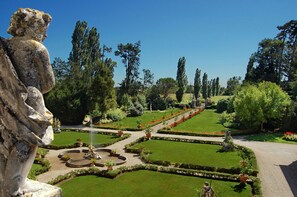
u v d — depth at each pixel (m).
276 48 69.31
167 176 23.81
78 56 73.50
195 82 105.50
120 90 83.00
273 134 42.56
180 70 97.25
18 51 4.93
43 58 5.09
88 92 55.00
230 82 135.88
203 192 17.39
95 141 38.28
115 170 24.27
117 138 40.09
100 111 56.19
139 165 25.77
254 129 43.91
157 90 89.12
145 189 21.08
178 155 30.95
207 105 97.06
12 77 4.81
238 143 36.94
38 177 23.73
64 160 29.08
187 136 42.81
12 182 5.04
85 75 65.88
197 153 31.80
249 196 19.69
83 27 73.31
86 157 30.06
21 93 4.83
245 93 44.19
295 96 49.16
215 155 30.80
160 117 65.88
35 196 5.22
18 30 5.06
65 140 38.94
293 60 65.62
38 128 4.96
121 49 82.19
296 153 31.77
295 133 42.56
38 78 5.14
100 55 79.00
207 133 43.00
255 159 28.20
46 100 53.72
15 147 4.94
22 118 4.89
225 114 57.72
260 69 70.19
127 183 22.31
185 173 24.09
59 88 54.84
